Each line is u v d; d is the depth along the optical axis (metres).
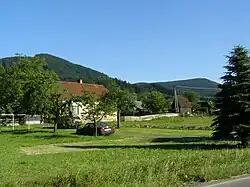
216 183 12.70
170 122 72.69
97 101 43.84
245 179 13.43
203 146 30.31
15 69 59.66
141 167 13.11
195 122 70.69
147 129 58.12
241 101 28.42
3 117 62.47
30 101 47.34
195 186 12.18
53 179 11.43
